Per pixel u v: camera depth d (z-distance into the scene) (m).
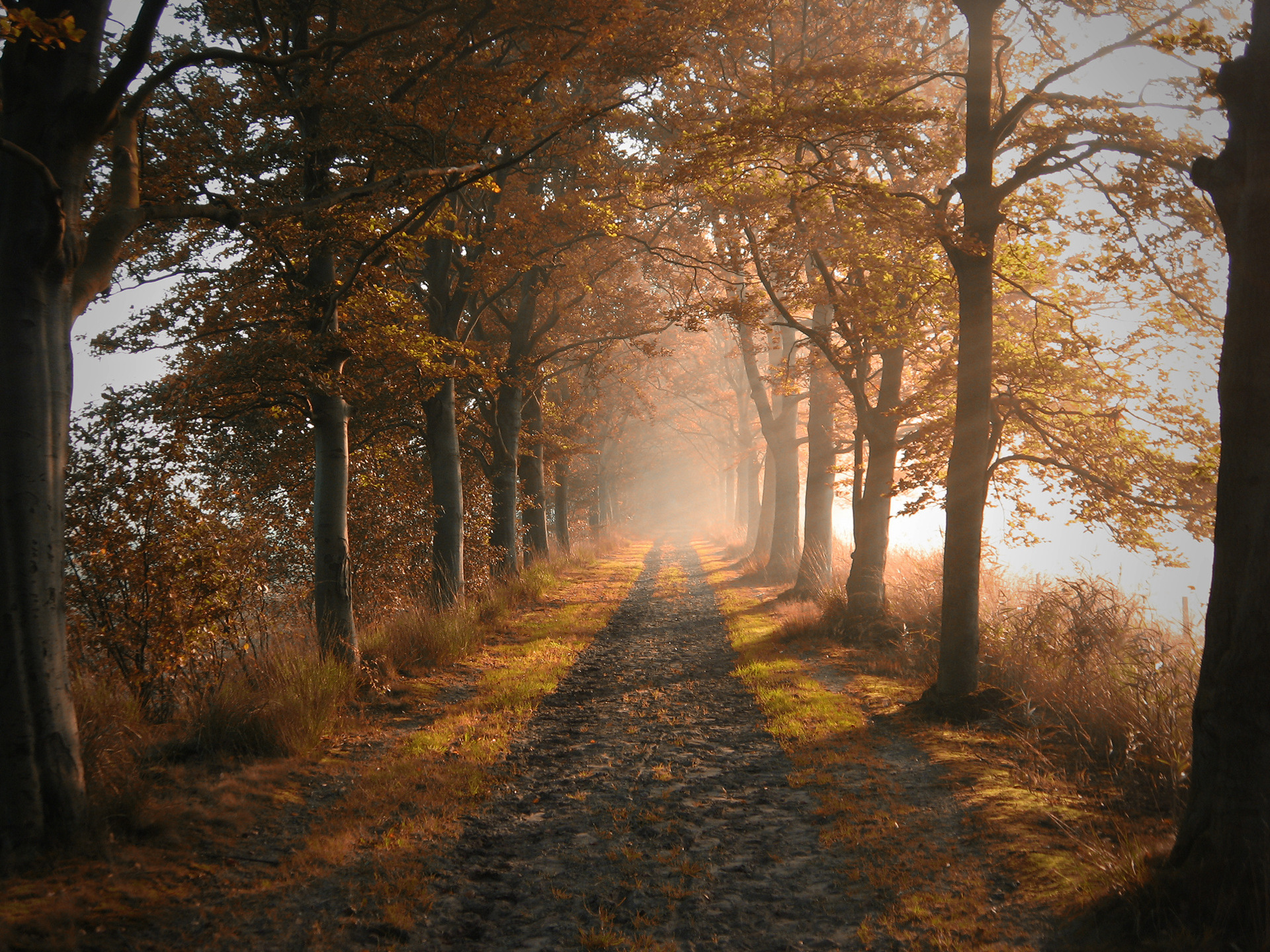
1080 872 4.02
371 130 8.71
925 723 7.47
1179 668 6.43
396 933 3.80
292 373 8.78
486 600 15.69
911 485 11.56
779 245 10.86
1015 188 8.00
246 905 4.02
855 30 13.23
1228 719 3.40
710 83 13.12
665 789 5.99
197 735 6.60
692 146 9.02
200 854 4.57
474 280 13.96
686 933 3.82
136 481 7.31
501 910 4.09
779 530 22.27
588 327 21.19
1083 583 8.60
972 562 8.05
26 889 3.86
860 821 5.10
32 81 4.52
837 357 12.32
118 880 4.08
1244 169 3.59
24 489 4.32
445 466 14.64
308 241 8.62
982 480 8.16
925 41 12.79
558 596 19.17
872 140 10.39
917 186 12.07
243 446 13.72
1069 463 10.16
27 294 4.39
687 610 17.12
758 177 10.70
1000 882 4.14
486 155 9.36
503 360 19.23
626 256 18.06
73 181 4.66
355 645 9.45
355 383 10.68
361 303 9.73
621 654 12.14
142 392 9.31
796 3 14.05
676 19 10.17
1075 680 7.33
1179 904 3.38
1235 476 3.51
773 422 22.33
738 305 12.20
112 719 5.70
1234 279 3.60
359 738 7.37
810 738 7.17
